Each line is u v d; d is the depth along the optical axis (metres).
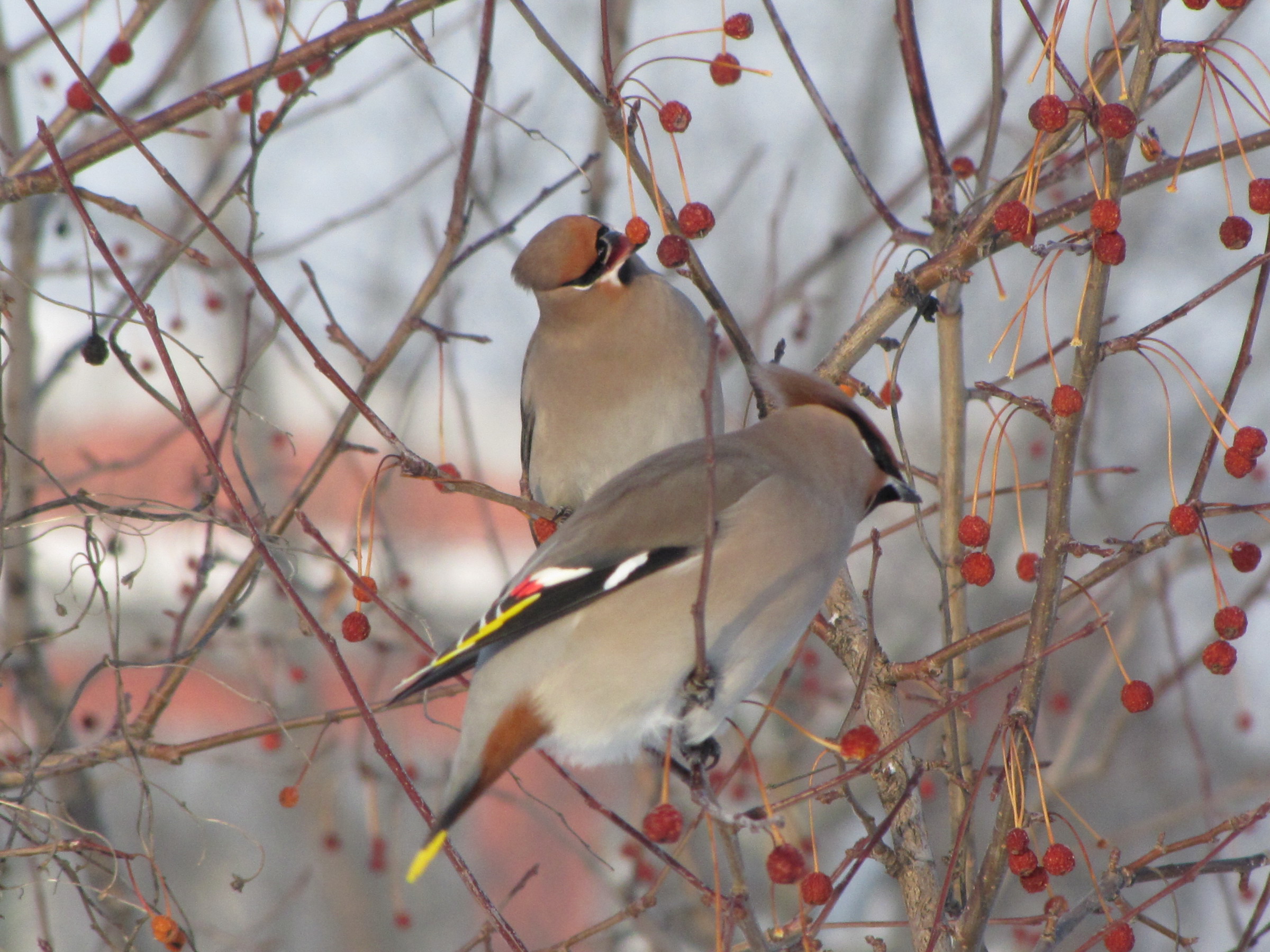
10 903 12.98
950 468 8.07
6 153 9.23
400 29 8.05
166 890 7.18
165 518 7.64
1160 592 9.80
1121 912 6.71
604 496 7.03
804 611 6.99
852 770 5.74
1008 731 6.27
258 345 13.88
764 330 12.41
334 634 13.95
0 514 7.52
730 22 7.04
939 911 5.77
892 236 7.93
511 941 6.14
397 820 13.84
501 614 6.56
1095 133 6.18
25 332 10.26
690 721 6.73
